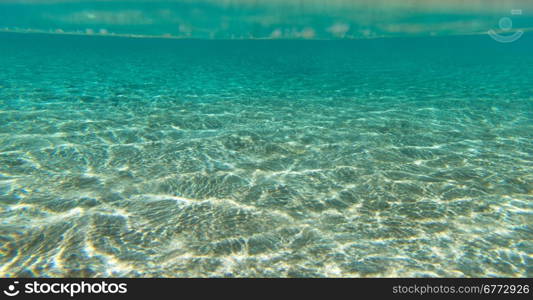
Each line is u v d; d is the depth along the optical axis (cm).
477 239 282
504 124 639
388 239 282
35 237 271
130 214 314
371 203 345
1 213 304
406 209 333
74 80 1033
